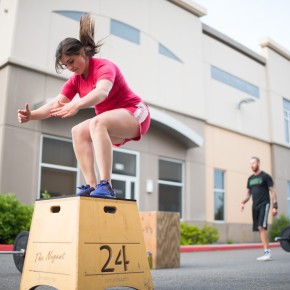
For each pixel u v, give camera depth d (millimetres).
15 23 8836
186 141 11766
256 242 14047
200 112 12961
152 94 11570
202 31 14000
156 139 11352
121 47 10930
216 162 13383
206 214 12625
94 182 2596
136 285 2232
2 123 8375
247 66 15844
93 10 10422
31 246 2295
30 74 8945
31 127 8781
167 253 5074
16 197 8297
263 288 3078
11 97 8547
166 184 11578
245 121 15102
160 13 12297
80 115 9688
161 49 12180
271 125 16344
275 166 16031
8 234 7023
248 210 14352
